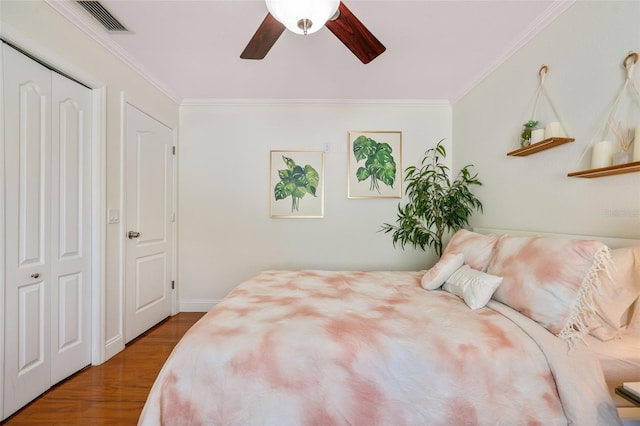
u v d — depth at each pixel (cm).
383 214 307
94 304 195
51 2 158
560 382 99
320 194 306
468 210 258
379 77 252
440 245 278
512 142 205
